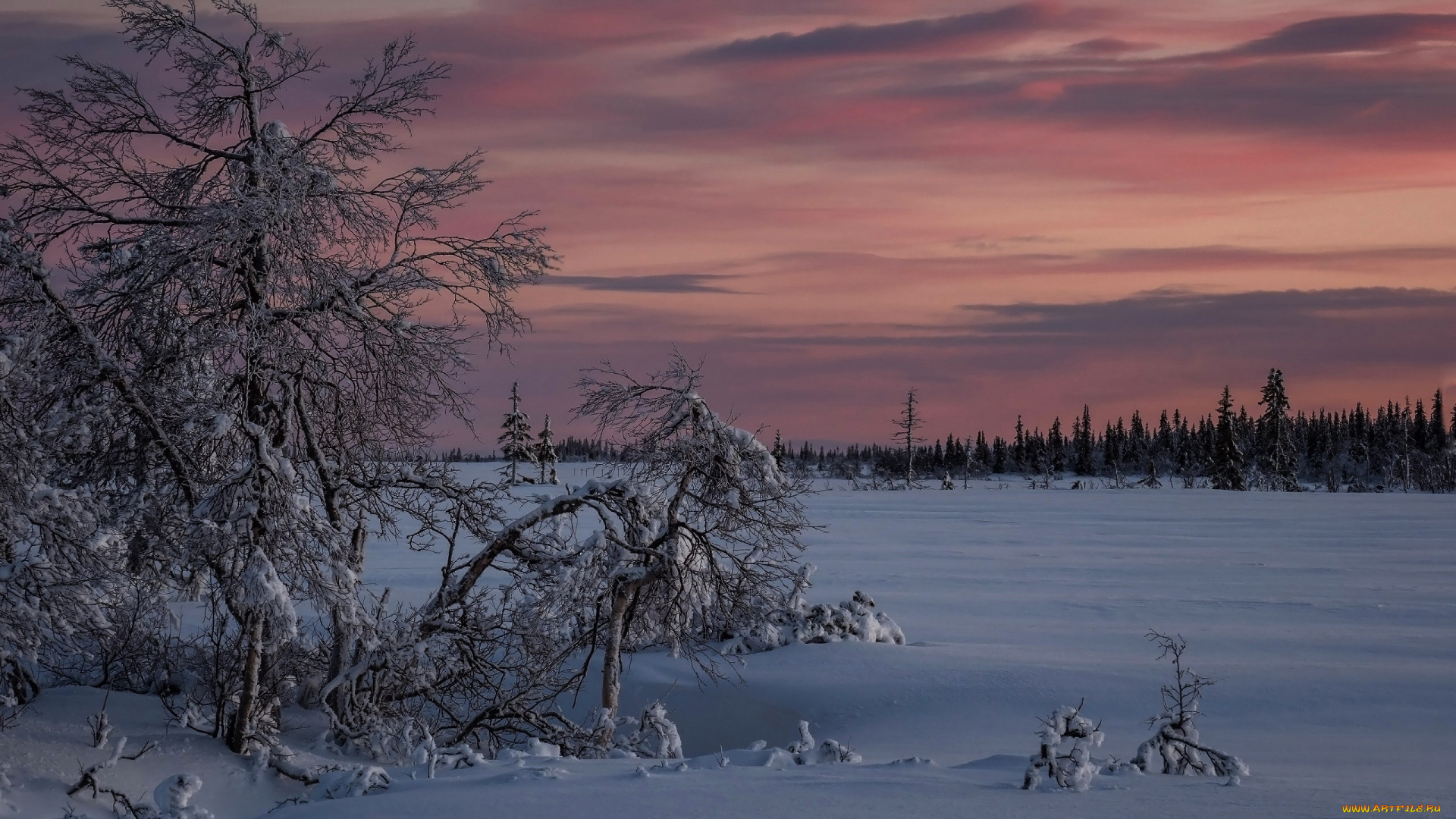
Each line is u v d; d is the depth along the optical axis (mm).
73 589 13508
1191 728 10086
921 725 17891
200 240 14297
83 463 15242
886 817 7664
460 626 16844
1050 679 20000
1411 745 15258
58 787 11703
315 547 14469
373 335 15836
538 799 8602
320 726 15953
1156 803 8016
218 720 14000
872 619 24625
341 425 16609
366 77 15828
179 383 15398
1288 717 17234
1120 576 37281
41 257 14336
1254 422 138875
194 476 15203
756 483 17734
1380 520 66000
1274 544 49438
